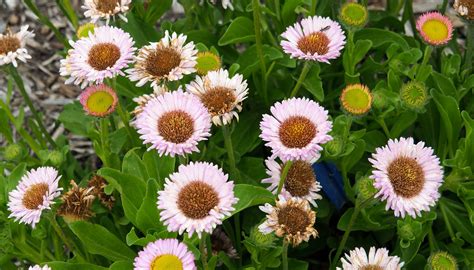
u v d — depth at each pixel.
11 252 0.62
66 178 0.68
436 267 0.55
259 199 0.55
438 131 0.68
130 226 0.66
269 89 0.70
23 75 0.87
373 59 0.72
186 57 0.58
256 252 0.57
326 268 0.69
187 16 0.72
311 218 0.54
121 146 0.65
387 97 0.63
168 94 0.54
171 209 0.51
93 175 0.66
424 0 0.88
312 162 0.60
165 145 0.52
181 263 0.50
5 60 0.65
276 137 0.54
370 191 0.55
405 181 0.53
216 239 0.63
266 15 0.76
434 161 0.54
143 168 0.60
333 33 0.59
